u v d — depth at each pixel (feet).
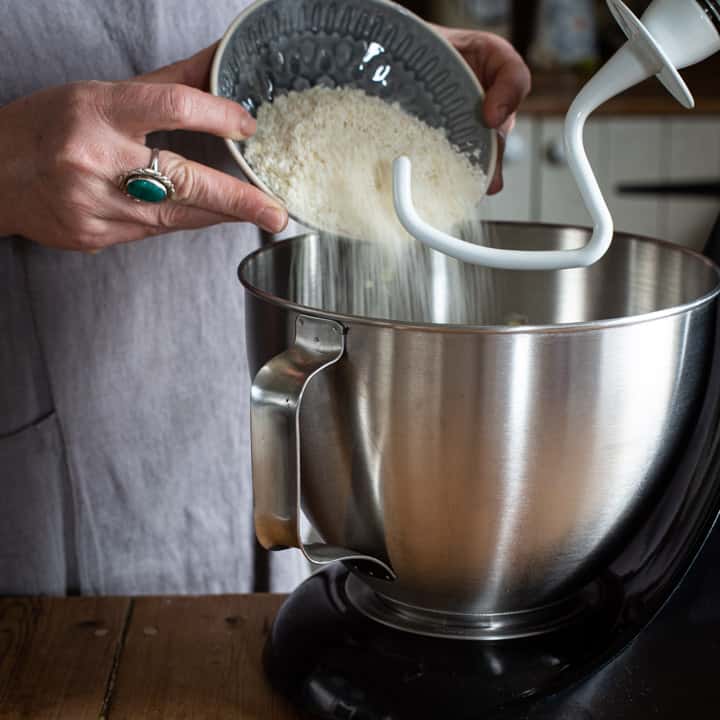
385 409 1.81
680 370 1.85
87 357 2.88
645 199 7.06
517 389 1.73
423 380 1.76
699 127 6.87
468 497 1.84
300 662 2.11
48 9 2.60
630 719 1.91
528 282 2.60
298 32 2.57
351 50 2.64
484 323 2.65
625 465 1.86
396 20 2.61
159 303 2.89
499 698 1.93
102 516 3.03
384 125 2.58
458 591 2.01
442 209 2.49
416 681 1.98
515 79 2.63
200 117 2.09
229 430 3.07
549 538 1.90
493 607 2.04
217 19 2.79
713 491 2.05
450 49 2.62
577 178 1.85
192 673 2.19
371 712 1.95
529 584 1.99
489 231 2.57
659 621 2.02
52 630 2.34
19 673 2.18
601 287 2.51
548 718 1.91
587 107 1.86
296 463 1.83
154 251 2.84
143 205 2.20
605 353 1.73
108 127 2.10
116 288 2.84
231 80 2.41
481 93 2.63
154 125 2.09
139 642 2.30
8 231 2.45
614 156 6.97
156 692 2.13
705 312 1.88
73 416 2.92
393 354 1.76
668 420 1.89
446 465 1.82
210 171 2.14
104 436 2.95
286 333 1.90
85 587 3.09
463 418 1.77
